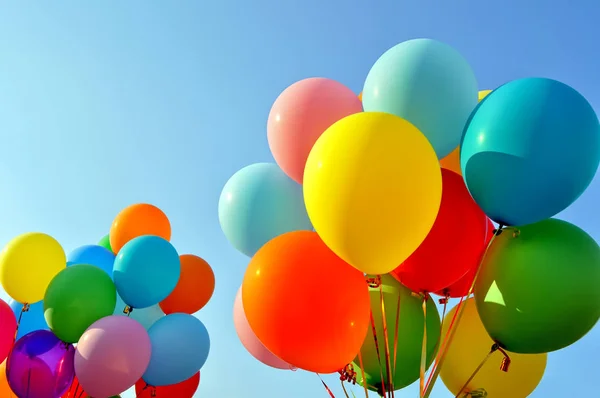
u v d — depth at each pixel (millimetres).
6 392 3506
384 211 1722
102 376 3068
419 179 1759
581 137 1865
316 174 1812
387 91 2191
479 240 2293
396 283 2537
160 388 3895
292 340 1918
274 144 2428
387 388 2453
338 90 2391
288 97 2408
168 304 4148
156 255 3637
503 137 1916
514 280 2049
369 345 2408
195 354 3652
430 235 2232
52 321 3289
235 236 2580
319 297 1885
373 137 1768
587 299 1979
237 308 2965
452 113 2164
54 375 3283
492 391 2479
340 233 1779
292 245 2014
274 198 2494
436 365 2232
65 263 3932
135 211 4355
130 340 3180
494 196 1985
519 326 2045
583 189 1937
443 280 2293
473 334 2506
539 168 1856
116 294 3668
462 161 2078
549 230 2117
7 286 3594
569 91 1945
